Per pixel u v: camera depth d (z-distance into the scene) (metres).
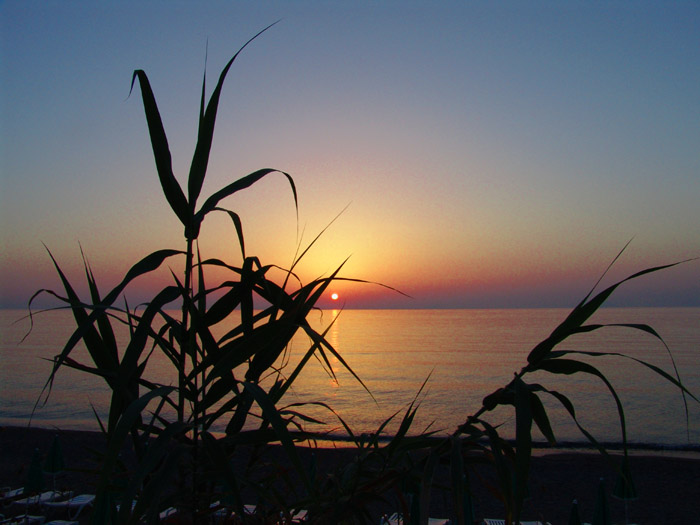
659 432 28.16
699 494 12.88
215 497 1.28
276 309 1.31
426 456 1.29
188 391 1.22
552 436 1.08
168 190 1.22
